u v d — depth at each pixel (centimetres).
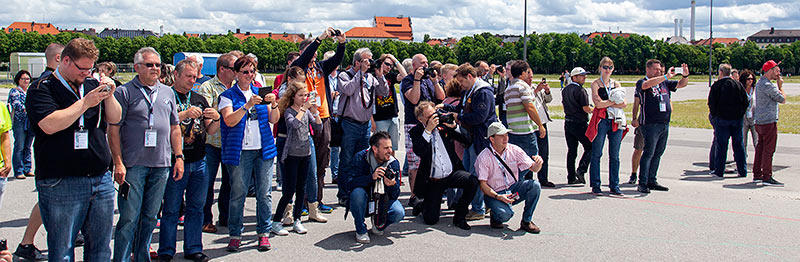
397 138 821
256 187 525
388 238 566
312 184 624
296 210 582
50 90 360
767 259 506
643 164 776
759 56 14662
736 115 884
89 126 378
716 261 500
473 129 648
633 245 545
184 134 472
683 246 542
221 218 610
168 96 441
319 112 657
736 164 916
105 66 631
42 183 371
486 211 667
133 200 426
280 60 13062
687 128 1655
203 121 486
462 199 597
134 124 418
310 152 594
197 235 498
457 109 680
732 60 14712
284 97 561
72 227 379
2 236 564
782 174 922
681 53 13975
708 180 882
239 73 504
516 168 596
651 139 766
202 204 499
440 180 607
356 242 552
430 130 600
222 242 553
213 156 572
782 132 1534
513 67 734
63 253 378
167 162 438
